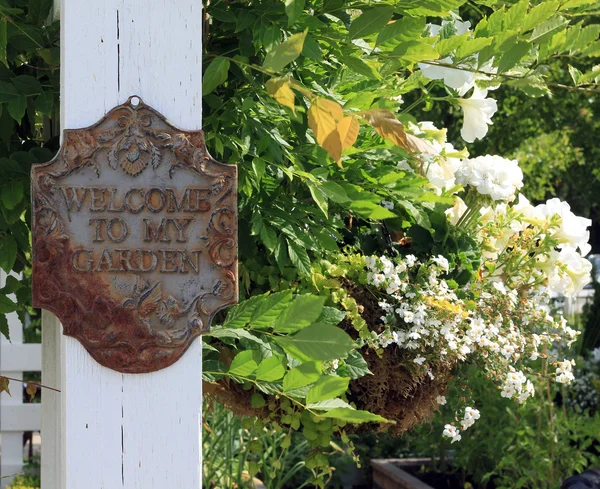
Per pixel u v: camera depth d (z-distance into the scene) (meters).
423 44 1.63
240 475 4.04
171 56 1.48
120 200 1.46
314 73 1.88
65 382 1.46
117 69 1.47
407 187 1.99
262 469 4.52
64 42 1.46
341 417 1.43
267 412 1.98
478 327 2.13
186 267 1.47
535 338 2.40
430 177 2.31
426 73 1.94
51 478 2.18
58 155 1.45
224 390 1.95
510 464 4.66
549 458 4.59
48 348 2.20
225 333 1.57
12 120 1.93
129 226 1.46
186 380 1.48
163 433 1.47
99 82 1.47
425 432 4.97
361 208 1.82
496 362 2.23
